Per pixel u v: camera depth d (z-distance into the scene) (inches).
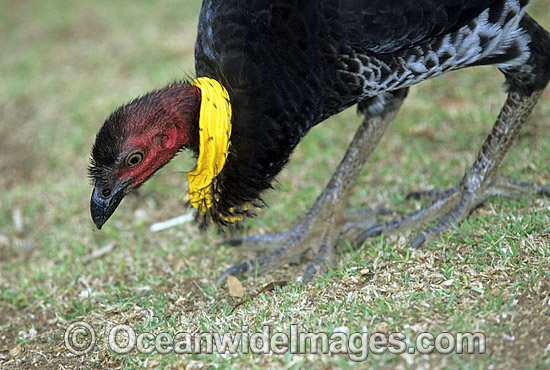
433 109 264.2
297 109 144.2
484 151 179.9
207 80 145.3
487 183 180.4
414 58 150.2
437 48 150.2
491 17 149.6
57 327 175.8
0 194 263.0
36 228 238.8
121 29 408.2
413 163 229.0
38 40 412.2
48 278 203.0
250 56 140.8
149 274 196.9
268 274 184.9
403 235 181.8
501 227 166.6
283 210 217.8
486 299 141.1
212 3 149.6
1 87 355.9
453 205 183.2
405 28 143.4
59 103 326.6
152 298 176.2
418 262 162.4
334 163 242.2
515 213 175.6
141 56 364.8
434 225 177.0
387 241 180.7
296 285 166.1
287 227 210.1
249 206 160.4
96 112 306.5
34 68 373.1
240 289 170.7
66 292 193.8
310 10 139.9
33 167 282.7
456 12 144.7
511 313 134.6
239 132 144.9
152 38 386.6
